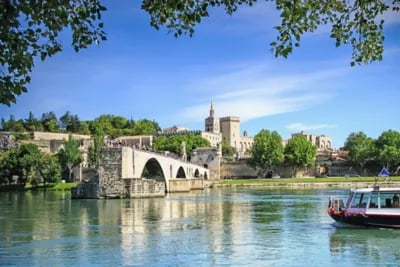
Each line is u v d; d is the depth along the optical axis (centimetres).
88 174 18400
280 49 1625
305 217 5484
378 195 4412
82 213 6125
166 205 7500
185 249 3400
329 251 3328
